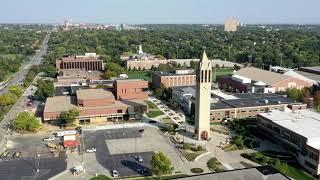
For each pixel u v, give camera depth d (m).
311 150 151.12
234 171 117.19
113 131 198.88
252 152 169.38
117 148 173.50
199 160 160.38
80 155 165.38
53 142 181.50
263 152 169.12
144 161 158.38
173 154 166.62
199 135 184.00
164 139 186.50
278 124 179.00
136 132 197.25
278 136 179.38
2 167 151.88
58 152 168.75
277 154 166.88
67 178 142.38
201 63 176.12
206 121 183.62
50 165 154.38
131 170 149.38
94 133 195.50
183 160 160.00
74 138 176.75
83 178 142.50
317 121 184.50
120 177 142.88
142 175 145.12
